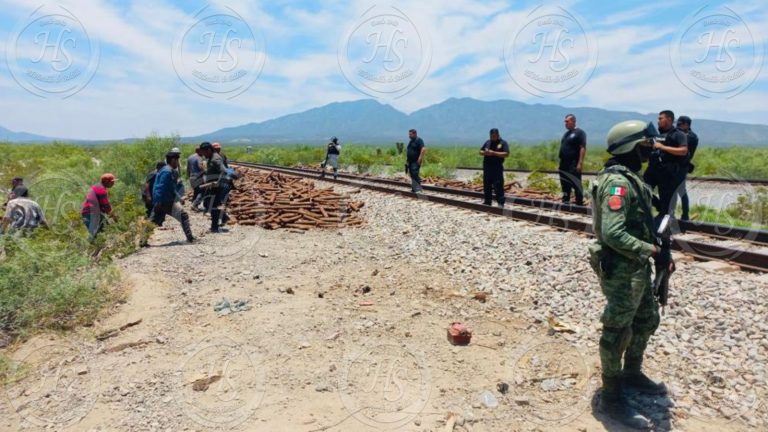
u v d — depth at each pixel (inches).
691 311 176.2
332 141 834.8
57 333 194.4
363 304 221.9
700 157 1088.2
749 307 173.2
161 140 820.0
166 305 222.5
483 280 249.1
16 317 197.3
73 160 1107.9
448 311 212.8
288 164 1531.7
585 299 204.5
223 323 200.5
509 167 1154.0
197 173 519.2
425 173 905.5
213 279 261.7
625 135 127.2
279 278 265.1
